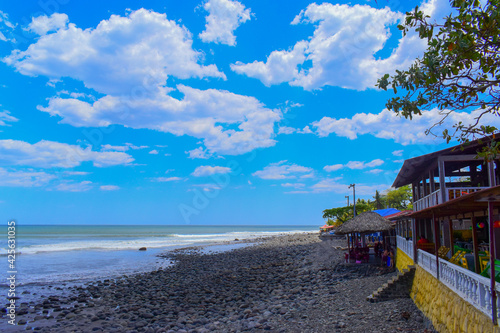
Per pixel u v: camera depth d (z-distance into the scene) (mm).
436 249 9969
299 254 37312
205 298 19516
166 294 20875
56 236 80000
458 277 8148
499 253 10852
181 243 64188
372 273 21312
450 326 8312
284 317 13883
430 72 6316
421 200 18562
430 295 10539
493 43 6148
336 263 25375
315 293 18109
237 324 13805
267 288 21484
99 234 93812
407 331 10086
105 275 28297
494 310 6035
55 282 25141
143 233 107688
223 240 74125
